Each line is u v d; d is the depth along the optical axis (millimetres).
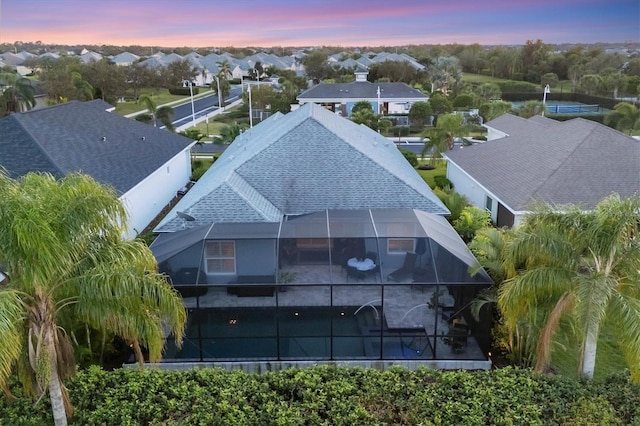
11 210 9914
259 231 20344
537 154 31688
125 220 12609
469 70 158875
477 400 14430
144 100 64938
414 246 19156
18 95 70062
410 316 18188
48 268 10242
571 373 16938
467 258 18641
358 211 24203
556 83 118438
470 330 17781
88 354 16953
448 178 41938
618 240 13180
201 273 18094
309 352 18172
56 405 12727
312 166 27047
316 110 34531
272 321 18031
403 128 71375
